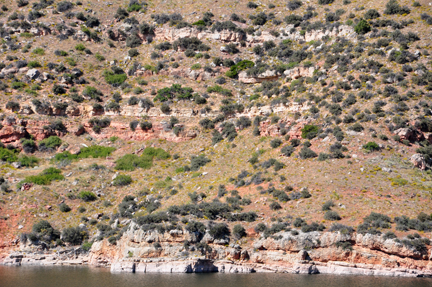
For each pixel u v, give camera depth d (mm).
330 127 79750
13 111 97000
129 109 101125
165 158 91625
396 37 93500
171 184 82688
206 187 77500
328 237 57500
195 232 60375
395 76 84438
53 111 99750
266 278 54062
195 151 91625
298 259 57344
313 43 106750
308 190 68125
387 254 55312
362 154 73438
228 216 64750
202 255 59094
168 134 96250
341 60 93312
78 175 86500
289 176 72688
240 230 61469
